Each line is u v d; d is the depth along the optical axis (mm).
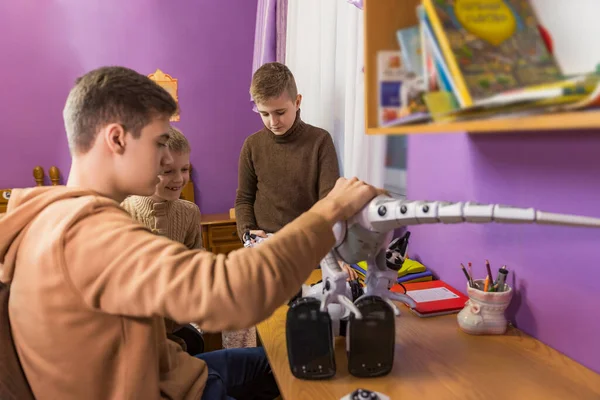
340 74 1560
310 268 667
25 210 684
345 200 751
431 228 1209
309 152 1519
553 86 522
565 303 815
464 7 644
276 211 1594
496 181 945
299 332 735
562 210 801
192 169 2752
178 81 2646
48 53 2463
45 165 2557
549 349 841
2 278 704
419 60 680
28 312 642
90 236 617
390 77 715
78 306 624
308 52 1797
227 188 2834
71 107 725
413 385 725
